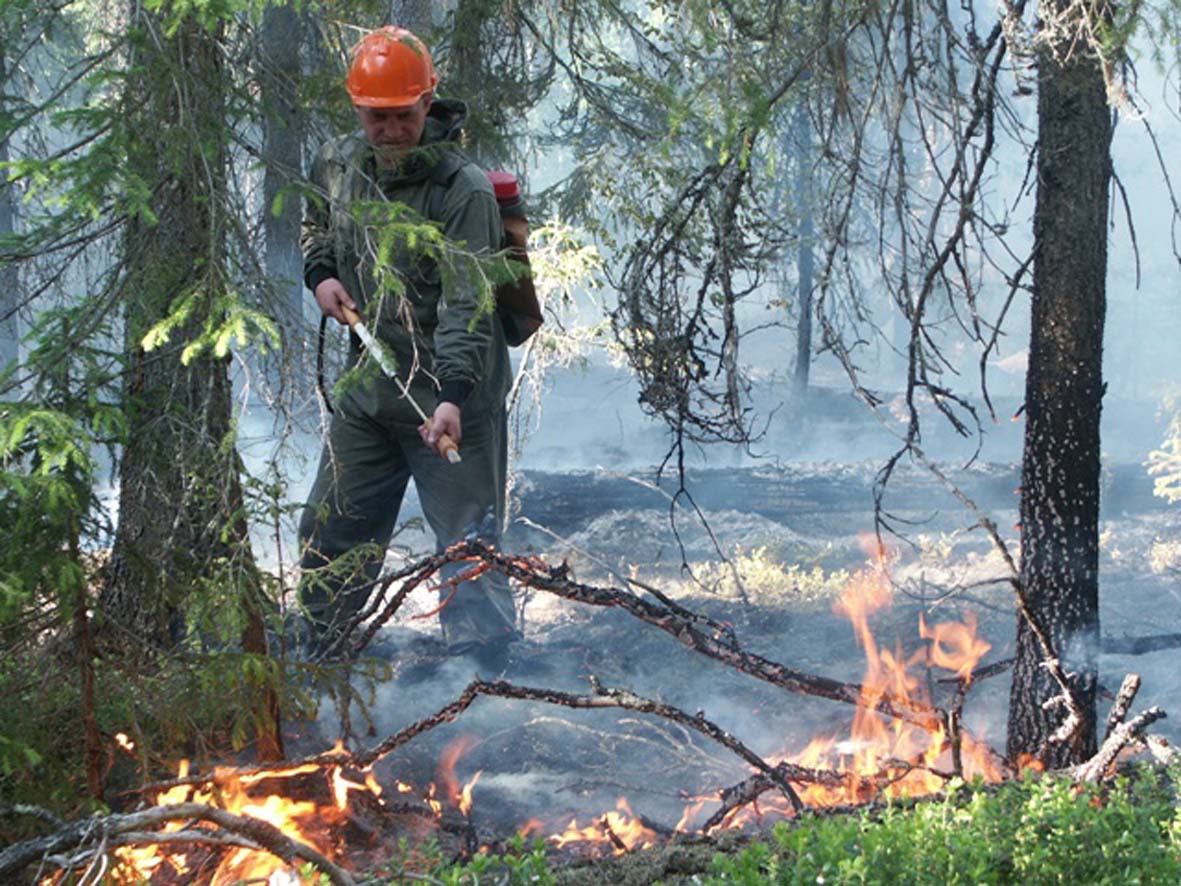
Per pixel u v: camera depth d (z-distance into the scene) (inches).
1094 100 187.6
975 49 195.5
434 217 201.9
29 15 170.7
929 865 112.1
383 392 219.1
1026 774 138.6
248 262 170.7
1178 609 337.7
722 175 210.7
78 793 164.2
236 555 165.9
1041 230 192.4
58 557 151.0
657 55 335.0
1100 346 192.7
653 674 265.4
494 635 241.0
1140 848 117.9
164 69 165.6
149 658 171.2
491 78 344.2
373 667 183.5
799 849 112.7
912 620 307.4
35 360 155.7
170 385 175.2
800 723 236.7
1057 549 192.2
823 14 195.5
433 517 233.9
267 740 183.8
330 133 204.2
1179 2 172.7
